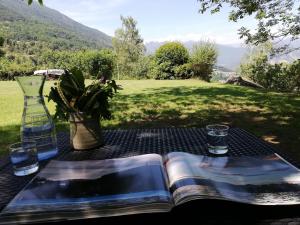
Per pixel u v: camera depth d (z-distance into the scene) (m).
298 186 0.98
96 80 1.55
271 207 0.88
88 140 1.49
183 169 1.08
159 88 10.07
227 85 10.80
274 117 5.01
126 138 1.72
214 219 0.83
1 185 1.13
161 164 1.18
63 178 1.10
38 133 1.41
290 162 1.25
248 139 1.63
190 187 0.93
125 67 22.27
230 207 0.89
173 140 1.65
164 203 0.86
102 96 1.50
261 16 6.29
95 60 20.38
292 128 4.29
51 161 1.29
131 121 4.91
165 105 6.37
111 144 1.60
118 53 30.41
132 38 31.47
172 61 16.11
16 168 1.23
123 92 8.94
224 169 1.12
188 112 5.59
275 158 1.24
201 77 15.85
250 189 0.96
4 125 4.67
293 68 9.66
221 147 1.38
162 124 4.72
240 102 6.56
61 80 1.46
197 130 1.89
